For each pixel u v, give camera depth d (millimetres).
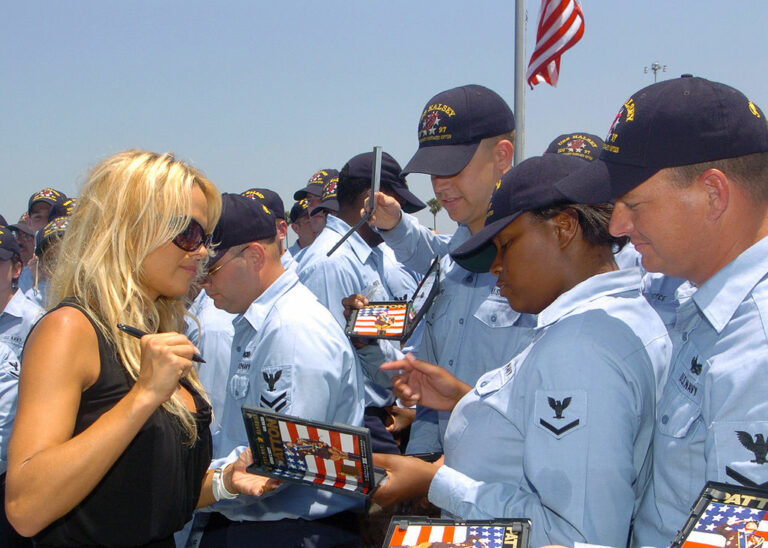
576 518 1544
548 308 1792
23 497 1523
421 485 2143
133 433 1581
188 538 3053
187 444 1909
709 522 1246
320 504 2631
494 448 1838
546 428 1610
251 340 2725
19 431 1584
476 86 3104
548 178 1829
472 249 1858
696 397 1512
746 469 1295
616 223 1572
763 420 1288
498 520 1505
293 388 2488
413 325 2818
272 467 2193
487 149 2992
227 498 2324
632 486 1598
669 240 1482
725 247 1464
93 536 1760
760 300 1397
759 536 1172
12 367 3889
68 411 1628
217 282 2705
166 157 1875
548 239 1833
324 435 2008
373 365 3174
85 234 1806
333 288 4246
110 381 1713
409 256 3998
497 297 2791
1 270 4504
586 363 1601
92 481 1548
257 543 2604
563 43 5641
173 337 1635
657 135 1439
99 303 1755
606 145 1566
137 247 1795
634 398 1614
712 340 1508
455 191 3041
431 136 3018
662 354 1705
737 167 1413
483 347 2812
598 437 1550
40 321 1712
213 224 2043
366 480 2035
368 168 4469
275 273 2789
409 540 1501
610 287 1773
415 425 3400
